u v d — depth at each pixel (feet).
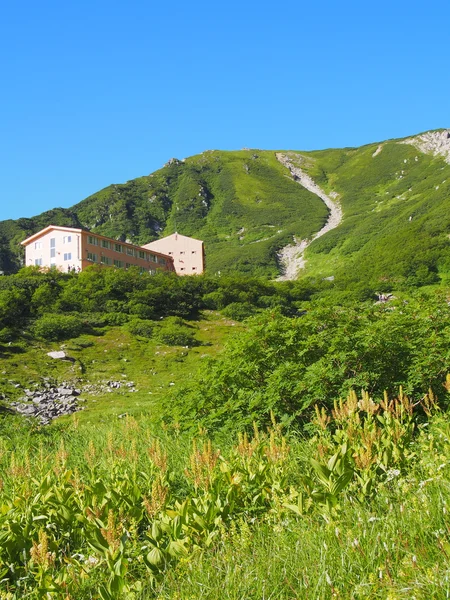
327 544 16.87
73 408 107.45
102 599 16.14
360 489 20.70
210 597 15.66
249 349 41.11
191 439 35.37
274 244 513.86
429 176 637.71
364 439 22.79
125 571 16.63
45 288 182.29
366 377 33.27
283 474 22.71
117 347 156.56
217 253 523.70
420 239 314.96
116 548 17.38
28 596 17.66
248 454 24.18
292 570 16.06
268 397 35.58
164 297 198.29
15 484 26.55
